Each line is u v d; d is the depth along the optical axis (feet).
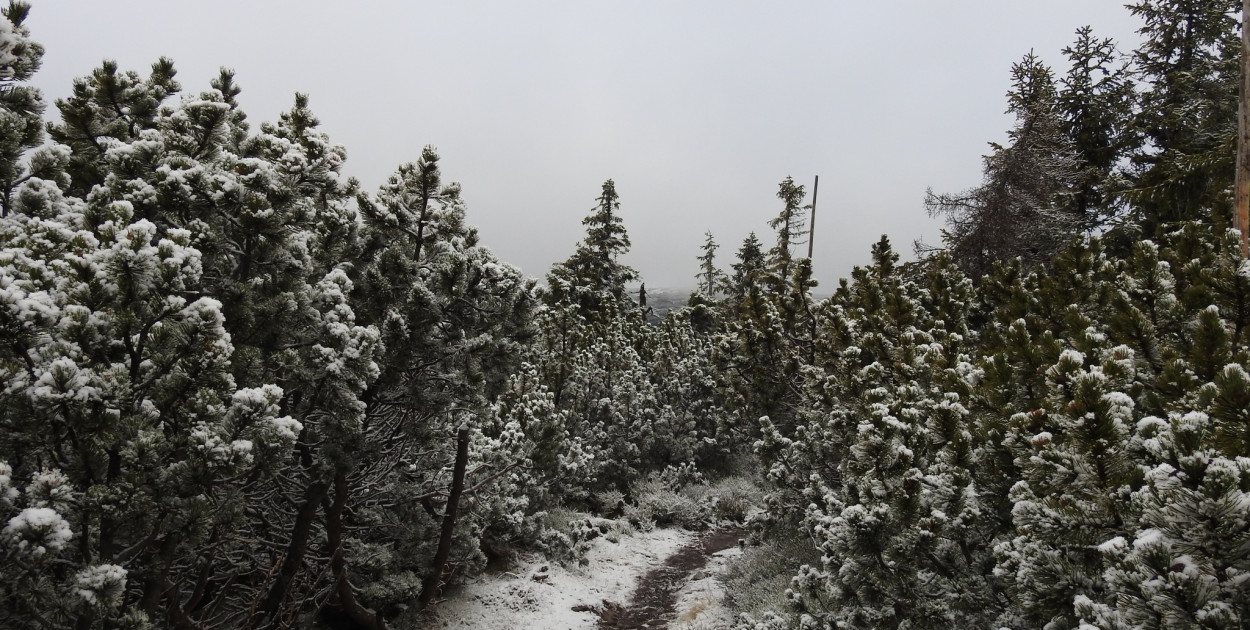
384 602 22.62
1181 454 8.41
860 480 16.40
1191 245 23.17
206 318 12.01
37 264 11.73
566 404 49.88
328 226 20.81
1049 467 11.19
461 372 20.47
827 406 29.37
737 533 42.55
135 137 21.72
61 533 9.45
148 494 10.97
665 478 51.85
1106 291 22.07
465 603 27.73
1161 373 13.96
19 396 10.05
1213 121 58.29
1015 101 65.62
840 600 16.37
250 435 11.87
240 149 22.16
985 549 14.73
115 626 11.37
